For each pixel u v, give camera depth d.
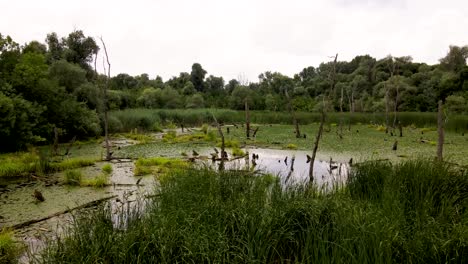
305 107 59.97
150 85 78.12
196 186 7.71
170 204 6.70
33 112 19.39
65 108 22.62
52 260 4.85
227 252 5.02
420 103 54.34
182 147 20.83
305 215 5.87
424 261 4.71
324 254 4.68
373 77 70.12
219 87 89.25
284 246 5.66
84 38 34.09
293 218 5.91
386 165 8.65
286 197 6.67
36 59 22.19
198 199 6.79
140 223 5.52
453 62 66.25
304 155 17.55
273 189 7.11
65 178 12.22
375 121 38.47
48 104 21.81
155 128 34.19
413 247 4.88
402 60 70.94
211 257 4.90
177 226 5.49
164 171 12.72
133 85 75.75
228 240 5.29
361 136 26.59
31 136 18.19
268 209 6.06
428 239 4.98
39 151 18.19
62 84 26.58
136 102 57.72
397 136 26.38
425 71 65.62
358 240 4.93
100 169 14.06
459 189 7.10
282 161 15.94
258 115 45.81
